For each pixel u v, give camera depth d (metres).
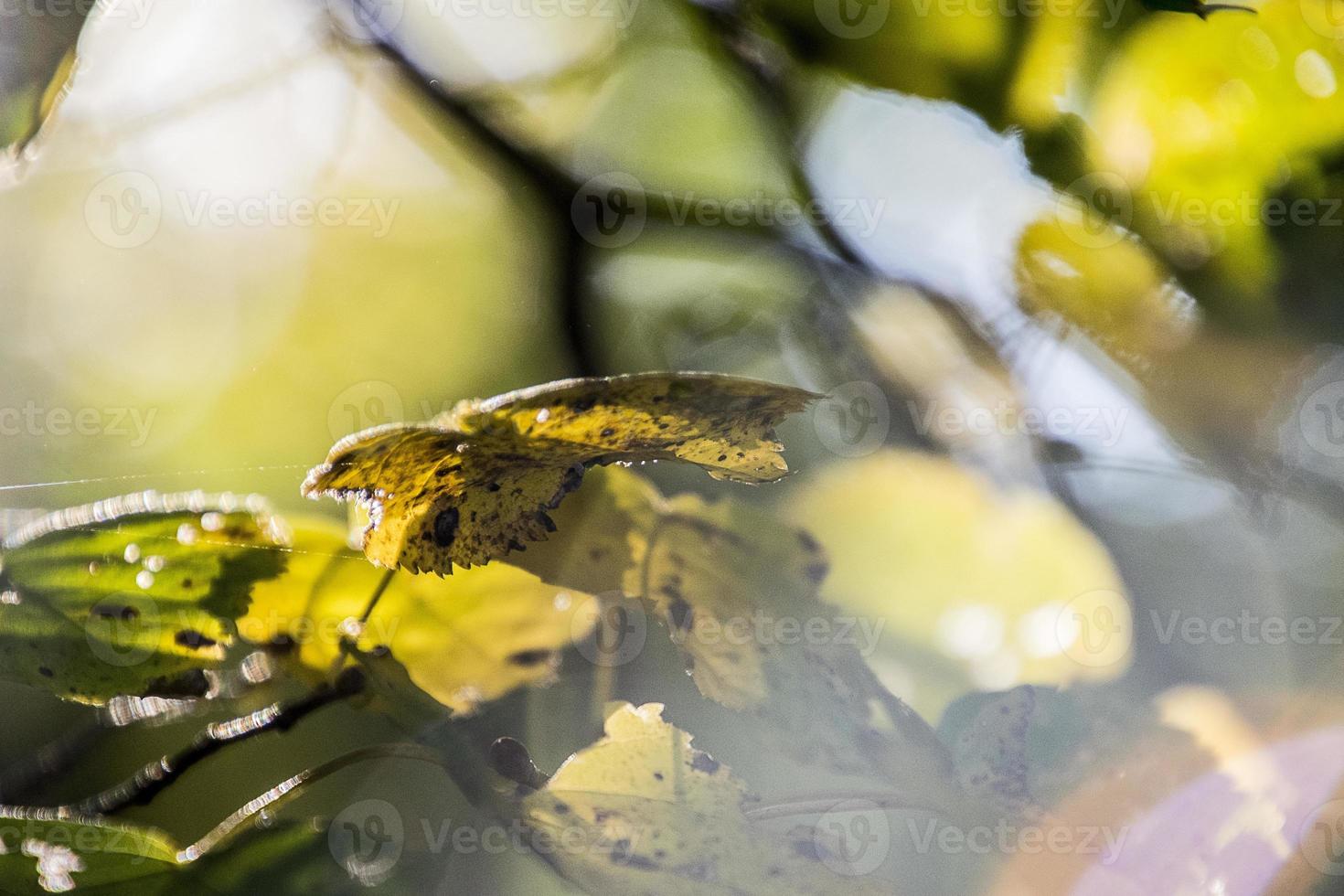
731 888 0.62
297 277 0.90
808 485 0.70
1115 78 0.67
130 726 0.66
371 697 0.64
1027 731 0.64
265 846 0.63
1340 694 0.64
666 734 0.63
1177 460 0.69
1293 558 0.67
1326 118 0.66
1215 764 0.63
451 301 0.85
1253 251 0.67
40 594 0.64
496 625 0.64
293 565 0.64
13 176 0.69
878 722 0.63
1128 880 0.62
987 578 0.68
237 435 0.87
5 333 0.89
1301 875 0.62
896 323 0.73
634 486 0.65
